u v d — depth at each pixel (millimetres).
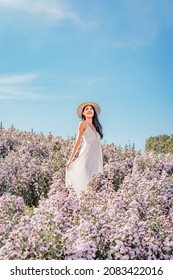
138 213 8859
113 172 14117
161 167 15516
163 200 10547
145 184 11828
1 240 7461
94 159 12484
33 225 7164
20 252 6324
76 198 9711
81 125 12414
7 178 13602
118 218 7902
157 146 21969
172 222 8312
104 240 6918
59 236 6707
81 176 12258
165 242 7281
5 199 9930
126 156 16641
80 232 7031
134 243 6762
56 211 8102
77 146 12406
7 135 19516
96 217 7613
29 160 15711
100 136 12750
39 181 13406
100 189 11938
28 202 12875
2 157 17453
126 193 10672
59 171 13891
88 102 12586
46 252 6355
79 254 6332
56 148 18531
